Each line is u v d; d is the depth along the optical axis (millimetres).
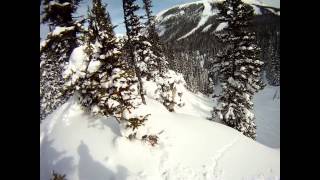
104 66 16609
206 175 16312
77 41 17125
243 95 27312
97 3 16484
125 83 16453
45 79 39188
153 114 20547
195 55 194375
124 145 16453
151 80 34312
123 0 26812
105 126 17500
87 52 16562
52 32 15266
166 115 21375
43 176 14211
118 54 16547
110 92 16594
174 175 15938
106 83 16500
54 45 16031
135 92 16906
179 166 16656
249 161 18531
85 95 17672
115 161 15492
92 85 16750
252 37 26812
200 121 22469
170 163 16703
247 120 27438
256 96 110625
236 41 26906
